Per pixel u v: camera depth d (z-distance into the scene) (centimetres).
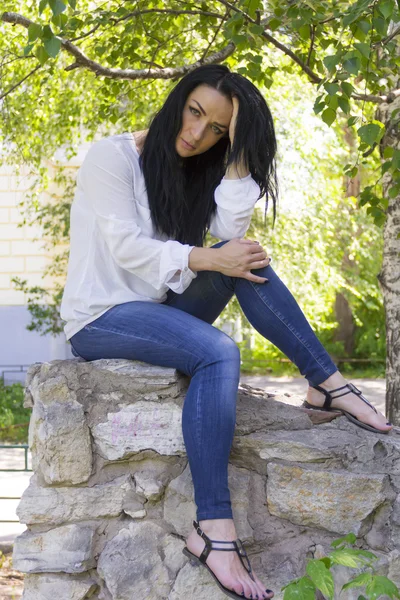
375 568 253
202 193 279
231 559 232
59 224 985
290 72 488
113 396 263
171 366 258
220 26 414
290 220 1000
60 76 704
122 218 260
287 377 1433
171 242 257
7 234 1241
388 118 422
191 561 255
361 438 265
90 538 259
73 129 860
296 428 269
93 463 263
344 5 340
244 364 1542
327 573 203
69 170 1144
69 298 270
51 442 258
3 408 1064
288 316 261
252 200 272
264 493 263
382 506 260
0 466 763
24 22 355
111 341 262
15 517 581
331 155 990
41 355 1250
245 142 268
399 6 274
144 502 262
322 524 259
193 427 238
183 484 258
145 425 261
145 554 257
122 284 266
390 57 388
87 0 572
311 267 1029
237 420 266
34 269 1244
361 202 399
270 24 353
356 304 1528
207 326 254
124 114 657
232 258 253
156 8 455
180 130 265
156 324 254
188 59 597
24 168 1060
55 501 260
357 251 1303
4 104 674
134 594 254
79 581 260
